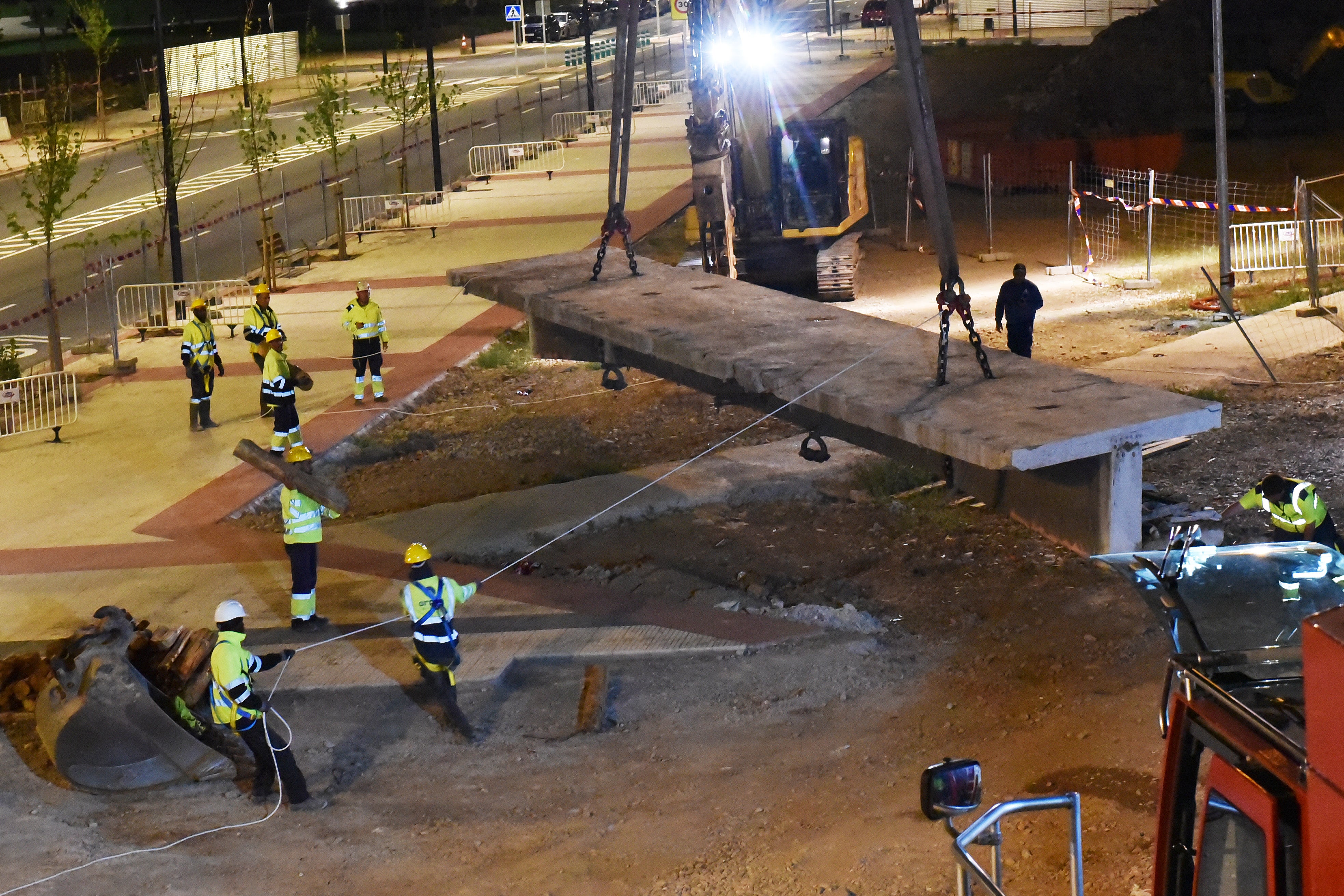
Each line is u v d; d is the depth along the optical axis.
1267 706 4.05
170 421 18.56
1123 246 27.55
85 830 8.66
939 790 4.39
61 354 20.06
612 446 17.03
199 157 43.97
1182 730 4.15
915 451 10.59
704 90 21.14
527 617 11.72
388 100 38.47
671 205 32.69
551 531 13.87
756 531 13.78
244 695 8.73
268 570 13.25
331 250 30.00
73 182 39.50
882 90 50.16
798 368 10.61
